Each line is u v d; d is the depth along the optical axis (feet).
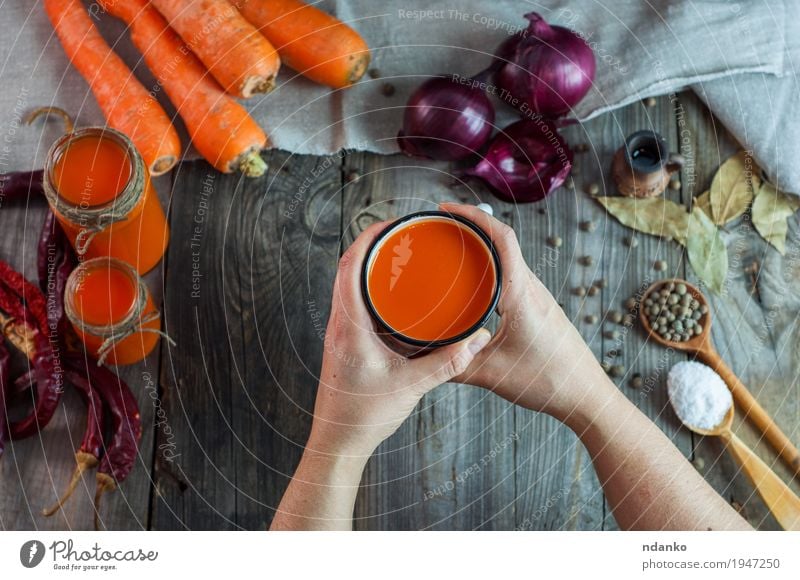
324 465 2.39
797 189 2.67
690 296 2.66
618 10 2.75
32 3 2.80
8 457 2.63
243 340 2.70
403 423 2.67
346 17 2.76
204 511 2.64
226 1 2.64
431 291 2.17
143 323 2.50
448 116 2.58
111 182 2.41
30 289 2.60
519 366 2.43
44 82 2.75
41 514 2.62
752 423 2.63
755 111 2.70
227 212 2.74
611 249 2.72
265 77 2.61
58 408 2.64
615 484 2.46
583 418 2.47
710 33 2.71
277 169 2.75
